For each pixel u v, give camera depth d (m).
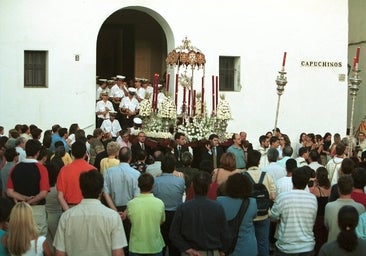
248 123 23.36
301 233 9.50
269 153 12.72
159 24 25.31
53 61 21.30
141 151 13.08
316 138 21.73
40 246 7.32
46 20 21.23
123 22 26.69
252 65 23.34
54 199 11.06
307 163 14.80
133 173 11.05
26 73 21.20
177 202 10.98
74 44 21.50
